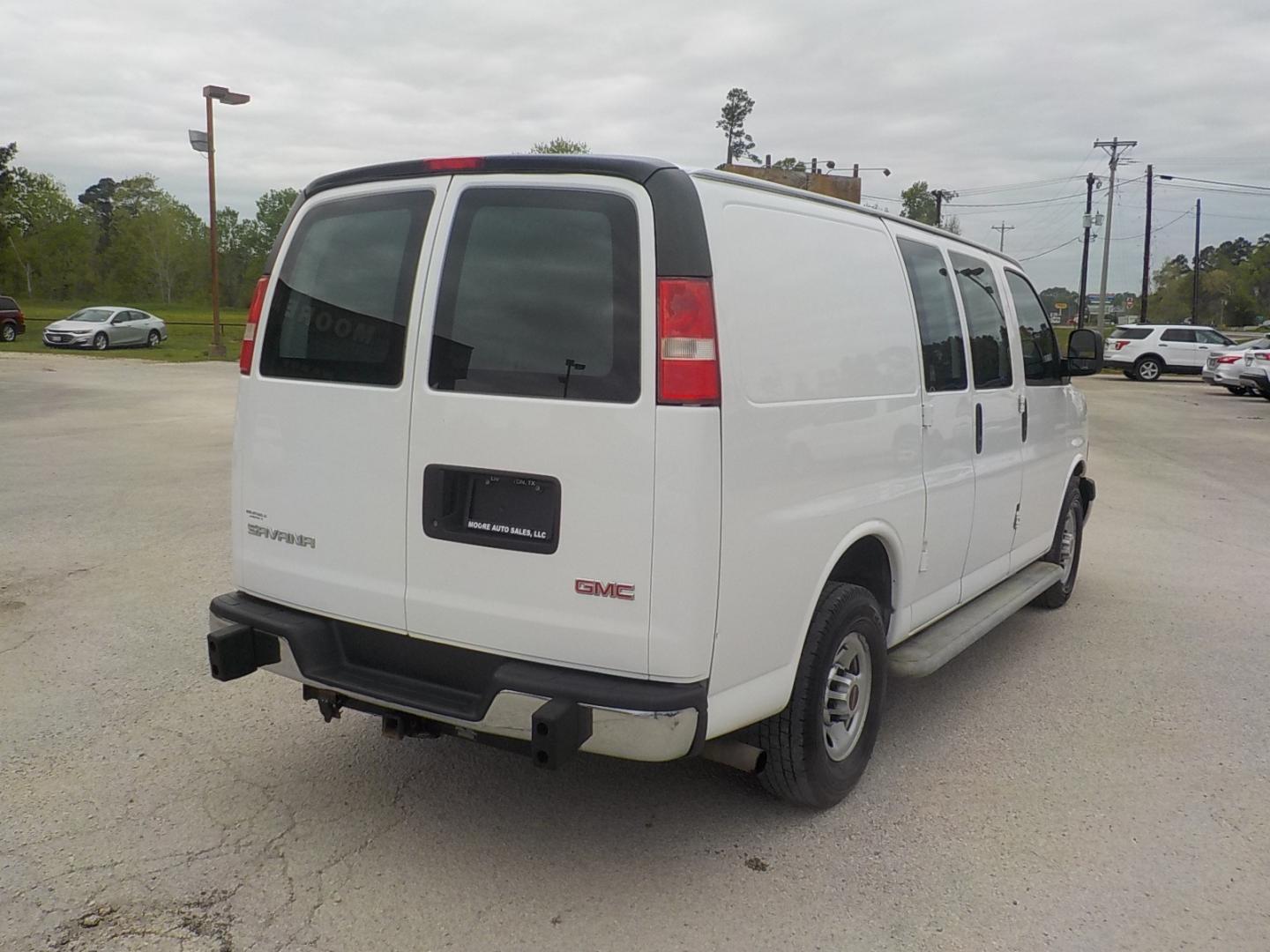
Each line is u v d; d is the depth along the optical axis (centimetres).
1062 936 303
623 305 291
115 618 579
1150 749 441
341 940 291
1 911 299
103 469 1080
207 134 3186
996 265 525
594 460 291
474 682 321
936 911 315
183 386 2162
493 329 308
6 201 7488
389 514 325
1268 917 315
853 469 362
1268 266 11488
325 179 353
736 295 304
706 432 287
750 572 309
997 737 452
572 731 287
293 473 347
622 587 291
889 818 374
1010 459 518
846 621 363
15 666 501
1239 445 1588
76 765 397
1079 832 366
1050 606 654
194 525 814
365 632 338
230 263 11500
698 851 347
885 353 387
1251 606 673
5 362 2695
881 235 402
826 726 374
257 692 476
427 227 322
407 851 341
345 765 404
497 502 308
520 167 311
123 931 291
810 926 304
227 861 331
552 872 331
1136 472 1290
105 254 10944
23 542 749
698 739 295
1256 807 389
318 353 342
